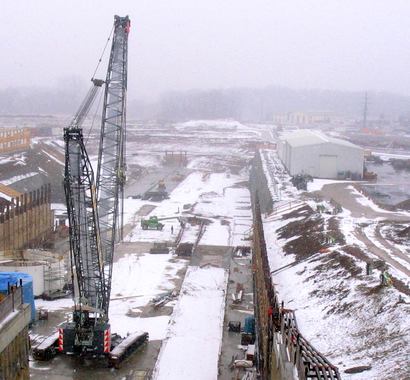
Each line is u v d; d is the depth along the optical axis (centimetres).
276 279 5044
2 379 2533
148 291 5344
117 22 4816
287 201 7800
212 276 5825
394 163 12650
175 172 13888
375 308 3634
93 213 3956
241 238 7381
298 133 11962
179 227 8012
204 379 3638
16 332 2691
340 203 7569
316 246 5422
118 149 4891
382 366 2966
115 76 4875
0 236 6125
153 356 4025
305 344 2859
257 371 3566
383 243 5266
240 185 12075
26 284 4450
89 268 4084
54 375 3712
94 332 3959
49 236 7356
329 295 4216
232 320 4622
